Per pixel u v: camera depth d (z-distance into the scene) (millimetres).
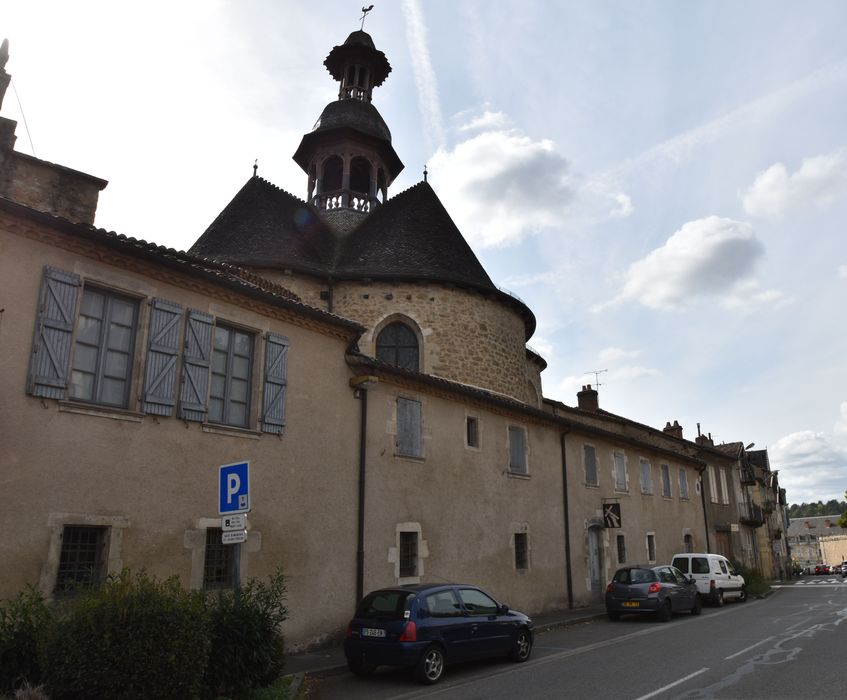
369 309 20109
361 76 28875
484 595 10883
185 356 9977
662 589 17031
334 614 11633
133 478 9031
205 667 6758
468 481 15516
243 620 7738
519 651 10977
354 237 23641
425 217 23000
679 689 8398
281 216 22703
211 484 10023
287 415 11461
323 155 26719
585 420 28391
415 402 14430
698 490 30984
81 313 9000
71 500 8328
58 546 8102
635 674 9500
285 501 11148
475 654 10109
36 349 8258
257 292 11000
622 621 17031
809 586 35062
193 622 6668
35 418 8156
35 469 8055
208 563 9930
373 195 26594
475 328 20828
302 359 11969
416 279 20141
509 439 17406
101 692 6043
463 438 15672
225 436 10383
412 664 9148
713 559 22438
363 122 26844
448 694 8547
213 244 20953
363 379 12750
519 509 17234
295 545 11188
